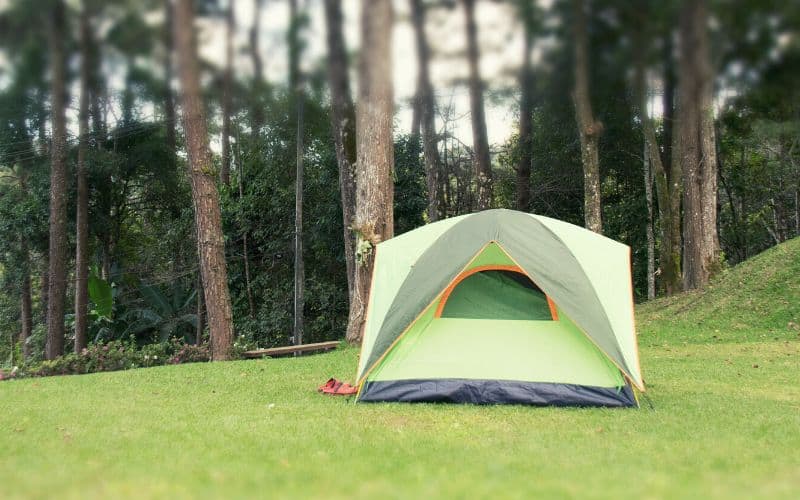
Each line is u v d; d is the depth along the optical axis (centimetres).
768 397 750
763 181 2441
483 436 568
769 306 1382
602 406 682
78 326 1992
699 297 1539
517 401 693
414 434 573
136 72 980
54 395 837
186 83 748
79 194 1997
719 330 1344
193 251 2291
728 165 2472
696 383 846
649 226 2084
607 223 2322
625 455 507
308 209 2156
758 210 2570
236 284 2286
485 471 461
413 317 704
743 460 493
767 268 1541
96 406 737
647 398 711
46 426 625
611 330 681
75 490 415
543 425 608
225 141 2209
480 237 723
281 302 2197
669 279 1741
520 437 563
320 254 2177
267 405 717
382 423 618
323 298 2136
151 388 877
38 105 1689
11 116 1684
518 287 733
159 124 1911
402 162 2117
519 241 715
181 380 943
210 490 417
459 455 507
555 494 407
